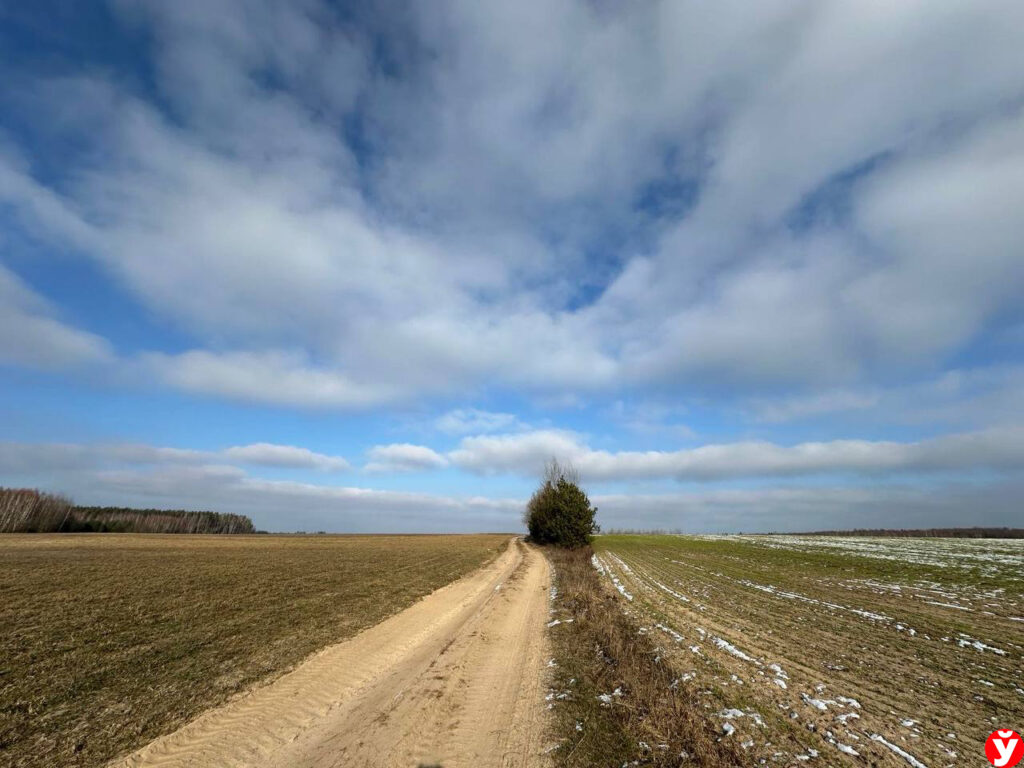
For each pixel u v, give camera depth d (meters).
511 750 6.95
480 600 20.34
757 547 53.25
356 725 7.82
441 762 6.61
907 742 7.15
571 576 27.39
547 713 8.30
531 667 10.99
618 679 9.91
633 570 32.00
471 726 7.79
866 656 11.58
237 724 7.73
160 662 10.47
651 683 9.38
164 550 41.69
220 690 9.05
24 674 9.50
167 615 14.84
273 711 8.28
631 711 8.23
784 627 14.66
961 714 8.17
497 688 9.61
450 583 25.33
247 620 14.57
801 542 61.41
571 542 52.91
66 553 35.50
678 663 10.98
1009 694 9.07
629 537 81.88
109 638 12.16
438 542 69.81
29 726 7.35
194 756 6.70
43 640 11.80
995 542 56.16
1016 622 15.34
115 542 50.91
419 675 10.40
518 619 16.50
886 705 8.55
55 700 8.33
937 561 32.81
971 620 15.66
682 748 6.89
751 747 6.97
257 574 25.19
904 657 11.50
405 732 7.57
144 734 7.27
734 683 9.63
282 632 13.34
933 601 19.22
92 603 16.30
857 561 34.66
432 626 15.13
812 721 7.86
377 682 9.91
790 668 10.63
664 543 63.28
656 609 17.66
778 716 8.05
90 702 8.31
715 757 6.59
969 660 11.26
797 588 23.14
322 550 46.78
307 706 8.55
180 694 8.79
